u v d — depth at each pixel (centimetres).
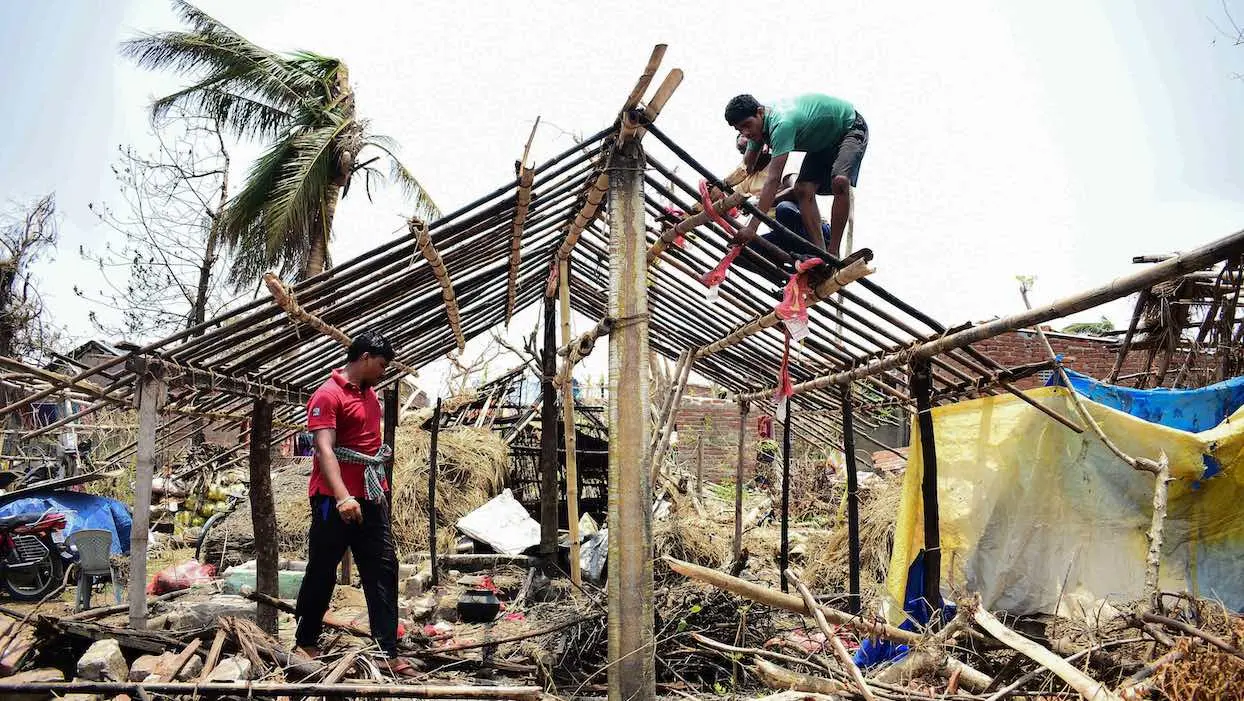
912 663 370
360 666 421
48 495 790
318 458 445
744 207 363
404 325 634
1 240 1452
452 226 415
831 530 1056
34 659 415
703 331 664
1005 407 468
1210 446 429
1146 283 270
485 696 326
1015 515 458
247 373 502
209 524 937
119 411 1162
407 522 962
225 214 1559
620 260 361
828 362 589
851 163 410
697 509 1152
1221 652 287
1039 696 335
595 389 1525
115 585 656
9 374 525
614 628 348
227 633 423
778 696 346
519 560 873
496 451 1125
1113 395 533
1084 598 441
